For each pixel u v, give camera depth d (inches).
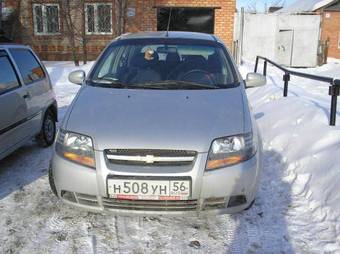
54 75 520.4
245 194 122.0
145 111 130.0
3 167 188.5
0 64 179.2
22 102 186.4
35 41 658.8
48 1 644.1
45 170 184.9
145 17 631.2
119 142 117.0
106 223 134.6
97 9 643.5
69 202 124.7
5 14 647.1
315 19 800.3
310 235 126.5
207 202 118.4
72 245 121.9
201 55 173.9
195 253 118.1
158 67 166.2
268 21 804.0
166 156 115.6
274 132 222.1
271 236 126.7
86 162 119.3
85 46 630.5
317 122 204.2
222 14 632.4
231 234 128.0
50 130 228.7
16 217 138.8
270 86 356.5
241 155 121.2
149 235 127.4
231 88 153.0
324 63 851.4
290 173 173.8
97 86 154.3
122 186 115.2
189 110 131.0
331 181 148.2
